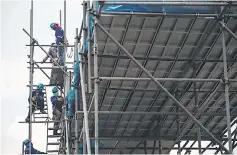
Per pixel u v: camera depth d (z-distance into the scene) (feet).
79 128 59.06
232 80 41.78
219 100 54.13
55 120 67.36
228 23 45.16
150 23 44.09
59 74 68.13
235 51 48.19
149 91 52.08
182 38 46.03
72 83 58.75
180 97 53.93
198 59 48.34
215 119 57.16
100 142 60.13
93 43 43.47
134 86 51.44
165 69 49.65
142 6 42.63
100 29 42.47
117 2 41.16
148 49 46.91
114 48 46.21
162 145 62.13
